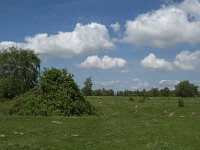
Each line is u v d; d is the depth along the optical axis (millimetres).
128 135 27469
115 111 94812
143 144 24109
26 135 26000
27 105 47438
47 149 21484
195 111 91938
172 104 109688
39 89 49125
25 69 99750
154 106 104500
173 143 24750
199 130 31375
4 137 24953
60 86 48344
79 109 48125
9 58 99125
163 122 36469
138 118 40594
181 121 37719
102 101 124500
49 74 48969
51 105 46719
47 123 33094
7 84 97250
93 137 26031
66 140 24344
